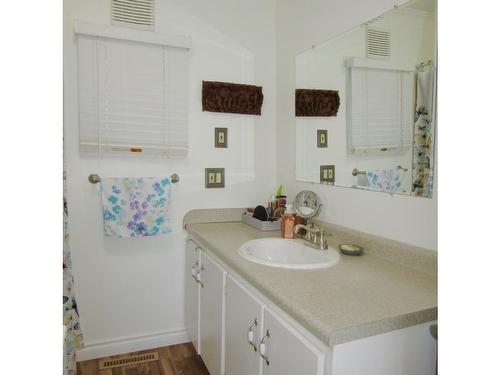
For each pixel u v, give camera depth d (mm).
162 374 1982
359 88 1617
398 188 1407
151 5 2072
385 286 1141
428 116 1266
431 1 1243
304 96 2096
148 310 2211
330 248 1577
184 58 2143
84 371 1986
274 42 2414
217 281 1648
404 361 959
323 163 1911
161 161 2154
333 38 1811
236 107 2273
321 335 862
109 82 1986
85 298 2062
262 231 2010
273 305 1147
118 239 2109
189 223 2238
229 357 1521
